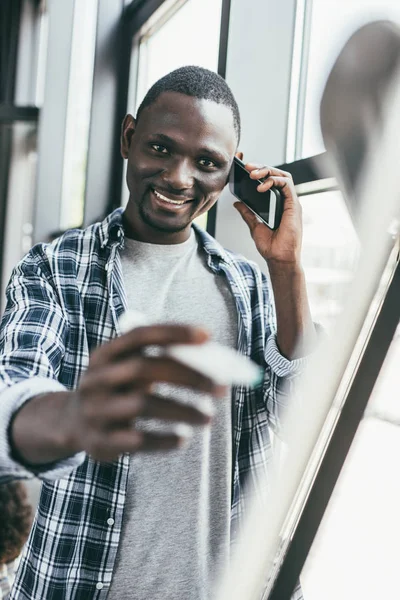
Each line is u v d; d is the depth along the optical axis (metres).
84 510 0.93
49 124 3.07
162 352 0.35
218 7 1.77
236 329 1.08
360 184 0.39
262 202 1.05
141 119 1.00
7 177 3.90
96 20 2.69
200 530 0.98
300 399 0.41
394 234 0.39
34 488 2.55
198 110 0.96
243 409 1.06
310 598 0.67
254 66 1.51
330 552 0.68
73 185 3.08
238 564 0.38
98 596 0.92
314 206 1.32
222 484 1.01
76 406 0.42
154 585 0.94
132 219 1.07
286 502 0.39
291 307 1.01
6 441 0.48
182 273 1.07
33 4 3.95
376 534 0.70
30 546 0.97
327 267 1.25
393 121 0.37
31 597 0.95
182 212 1.00
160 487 0.95
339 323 0.41
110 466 0.93
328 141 0.40
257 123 1.51
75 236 1.05
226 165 1.01
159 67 2.44
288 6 1.51
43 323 0.86
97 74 2.71
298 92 1.51
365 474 0.70
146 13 2.45
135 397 0.36
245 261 1.16
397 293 0.40
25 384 0.52
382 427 0.69
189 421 0.36
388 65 0.37
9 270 3.98
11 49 3.93
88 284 1.01
